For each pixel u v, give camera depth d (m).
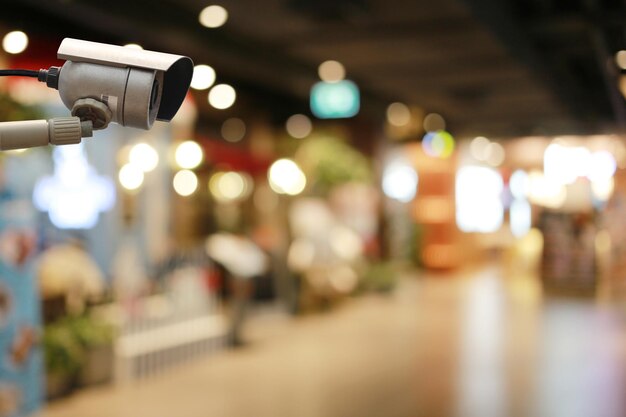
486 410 5.21
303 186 10.35
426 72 9.27
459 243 15.89
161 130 7.64
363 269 11.52
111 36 7.12
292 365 6.68
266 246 9.68
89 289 6.09
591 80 9.69
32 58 6.64
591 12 6.10
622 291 12.09
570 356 6.98
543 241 12.89
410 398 5.54
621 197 13.02
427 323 8.98
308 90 10.70
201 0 6.44
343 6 6.46
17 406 4.54
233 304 7.62
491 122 14.03
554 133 14.73
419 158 15.31
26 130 1.66
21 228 4.61
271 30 7.35
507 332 8.32
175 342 6.65
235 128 12.95
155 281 7.18
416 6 6.45
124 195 6.99
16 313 4.55
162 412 5.13
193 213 11.58
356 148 13.63
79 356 5.57
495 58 8.43
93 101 1.69
